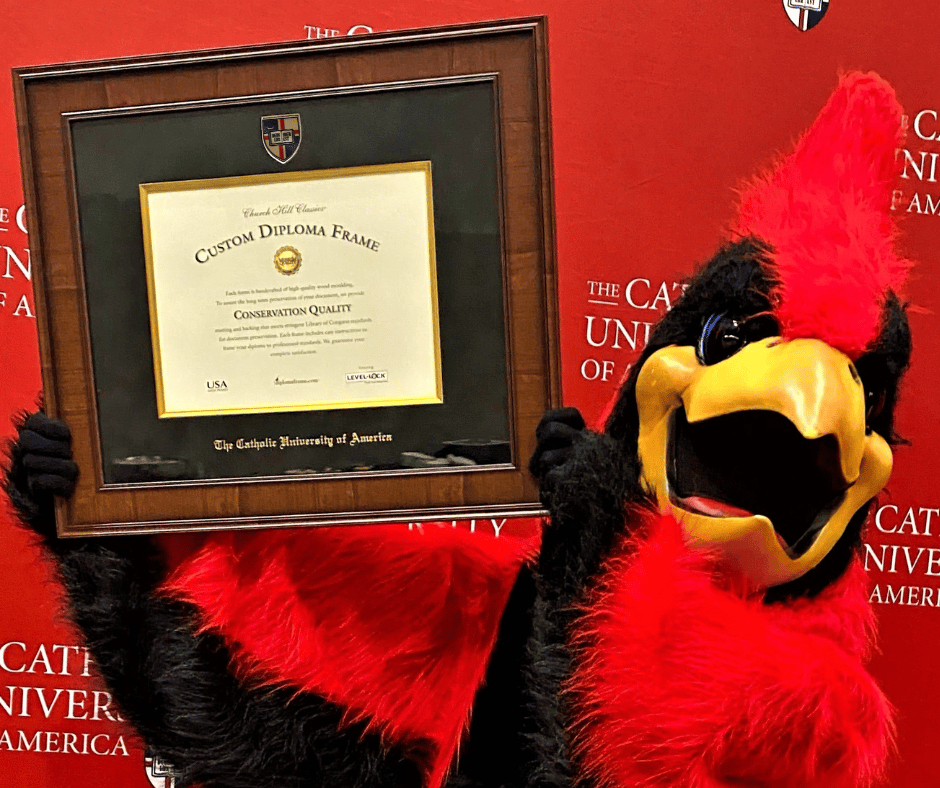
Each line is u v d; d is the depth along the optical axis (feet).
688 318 4.63
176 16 6.06
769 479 4.45
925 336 6.10
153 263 4.71
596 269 6.12
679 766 4.13
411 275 4.65
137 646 4.81
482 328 4.63
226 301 4.70
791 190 4.50
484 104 4.58
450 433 4.67
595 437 4.55
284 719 4.78
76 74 4.66
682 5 5.99
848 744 4.17
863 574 4.73
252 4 6.04
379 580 4.86
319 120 4.63
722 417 4.30
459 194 4.60
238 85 4.64
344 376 4.70
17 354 6.25
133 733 4.94
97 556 4.84
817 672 4.15
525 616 4.83
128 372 4.75
